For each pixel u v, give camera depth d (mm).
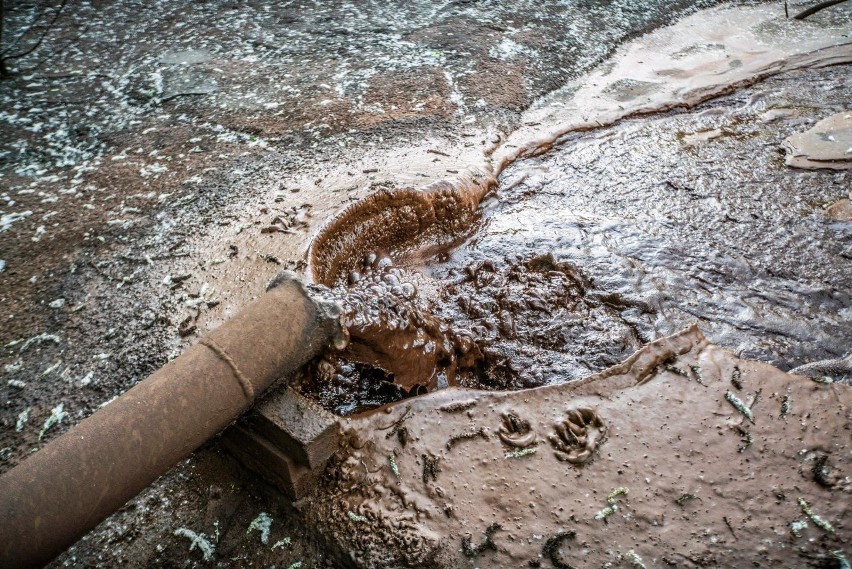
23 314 1810
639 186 2154
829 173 2156
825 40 3064
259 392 1380
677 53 3027
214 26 3342
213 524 1422
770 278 1836
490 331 1734
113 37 3264
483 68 2826
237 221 1966
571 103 2602
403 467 1437
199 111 2592
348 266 1898
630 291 1794
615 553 1313
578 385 1521
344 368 1590
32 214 2098
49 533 1208
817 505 1343
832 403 1470
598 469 1406
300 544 1391
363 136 2332
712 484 1377
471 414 1495
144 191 2150
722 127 2457
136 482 1272
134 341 1705
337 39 3148
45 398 1624
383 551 1348
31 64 3021
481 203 2092
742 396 1490
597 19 3324
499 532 1347
